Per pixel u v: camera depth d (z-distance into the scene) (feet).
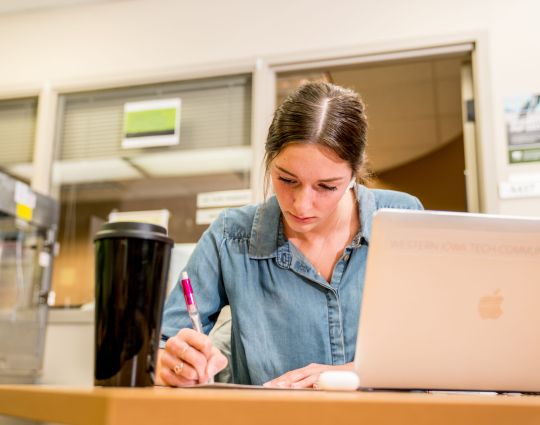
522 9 8.68
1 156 10.73
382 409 1.37
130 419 1.32
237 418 1.34
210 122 10.05
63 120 10.72
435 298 2.20
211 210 9.74
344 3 9.45
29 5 10.75
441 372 2.31
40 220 8.70
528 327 2.28
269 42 9.68
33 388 1.77
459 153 16.26
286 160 3.31
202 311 3.89
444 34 8.83
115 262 2.03
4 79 10.75
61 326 9.09
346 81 12.18
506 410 1.40
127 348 2.00
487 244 2.19
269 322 3.84
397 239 2.13
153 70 10.07
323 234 4.02
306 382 3.03
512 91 8.42
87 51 10.49
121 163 10.35
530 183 8.06
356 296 3.87
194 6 10.16
